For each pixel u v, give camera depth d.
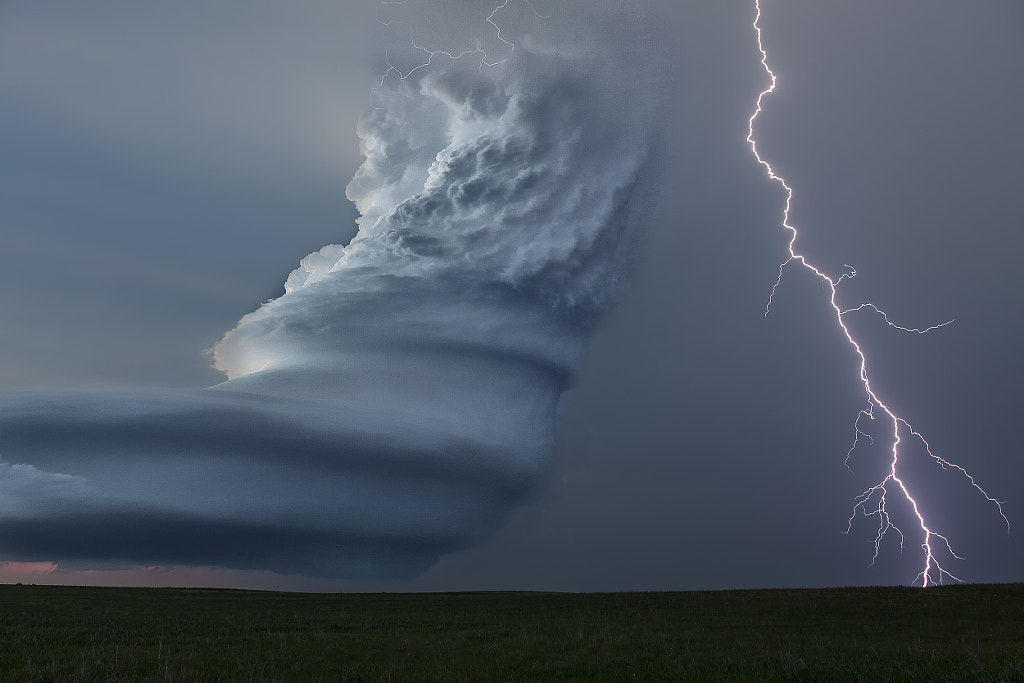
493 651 16.86
